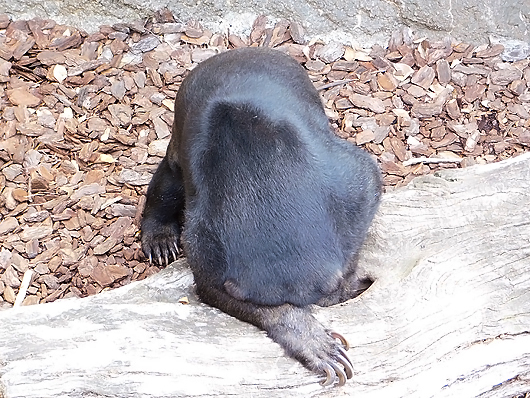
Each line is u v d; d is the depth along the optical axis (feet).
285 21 27.32
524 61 26.96
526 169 18.45
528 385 16.51
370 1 27.04
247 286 14.87
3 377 13.46
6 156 22.48
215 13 27.09
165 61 25.66
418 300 15.81
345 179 15.74
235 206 15.02
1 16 25.79
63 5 26.17
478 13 26.91
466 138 24.47
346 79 25.93
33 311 15.05
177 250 20.79
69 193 21.89
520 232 17.25
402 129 24.56
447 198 17.94
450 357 15.56
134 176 22.54
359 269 16.80
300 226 14.83
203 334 14.97
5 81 24.35
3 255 20.45
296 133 15.55
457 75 26.25
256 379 14.29
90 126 23.52
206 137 15.88
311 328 14.90
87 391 13.58
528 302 16.40
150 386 13.82
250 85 16.53
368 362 14.85
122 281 20.49
